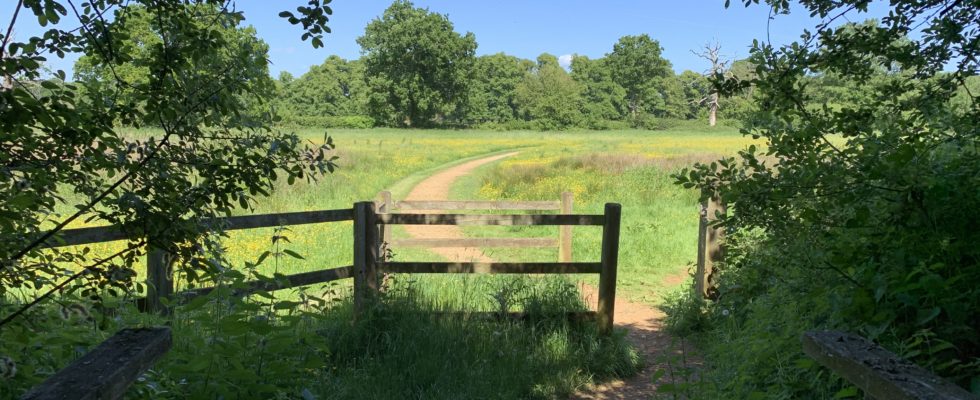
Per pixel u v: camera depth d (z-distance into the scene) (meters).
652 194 18.09
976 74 3.42
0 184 2.10
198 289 4.50
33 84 2.05
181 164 2.49
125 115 2.36
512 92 128.88
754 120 3.46
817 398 3.01
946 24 3.28
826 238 3.44
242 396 3.11
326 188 17.45
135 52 2.35
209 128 2.52
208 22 2.45
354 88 124.88
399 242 9.16
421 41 92.38
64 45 2.14
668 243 11.06
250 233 10.55
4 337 2.43
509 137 72.12
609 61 123.38
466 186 22.20
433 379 4.59
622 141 62.59
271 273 7.98
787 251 4.17
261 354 3.33
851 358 1.86
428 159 33.69
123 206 2.24
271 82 2.58
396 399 4.26
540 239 9.47
